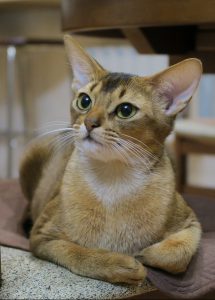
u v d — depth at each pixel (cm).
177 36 74
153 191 48
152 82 49
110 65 143
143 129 47
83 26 60
